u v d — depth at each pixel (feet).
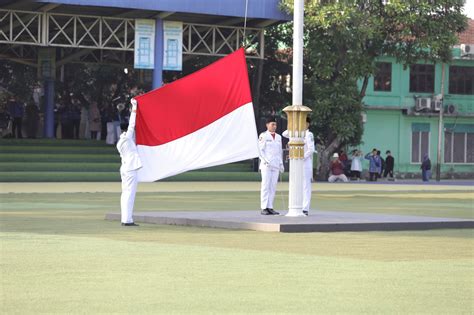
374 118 207.31
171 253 46.52
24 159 148.46
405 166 210.38
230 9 150.92
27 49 181.16
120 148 64.39
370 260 44.39
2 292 33.65
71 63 184.75
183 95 65.98
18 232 57.88
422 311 30.48
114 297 32.68
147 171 65.46
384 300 32.60
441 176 213.46
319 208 88.12
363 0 165.27
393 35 168.66
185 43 181.47
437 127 213.25
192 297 32.83
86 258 44.06
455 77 213.46
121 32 172.45
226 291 34.24
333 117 167.53
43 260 43.16
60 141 163.53
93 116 176.35
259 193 116.47
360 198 110.11
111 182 139.03
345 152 183.83
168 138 65.77
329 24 158.61
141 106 65.26
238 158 66.33
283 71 191.01
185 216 67.46
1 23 167.02
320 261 43.75
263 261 43.50
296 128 69.41
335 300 32.50
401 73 208.85
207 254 46.21
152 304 31.27
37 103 196.65
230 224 62.28
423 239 56.03
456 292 34.55
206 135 66.13
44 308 30.35
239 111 66.39
